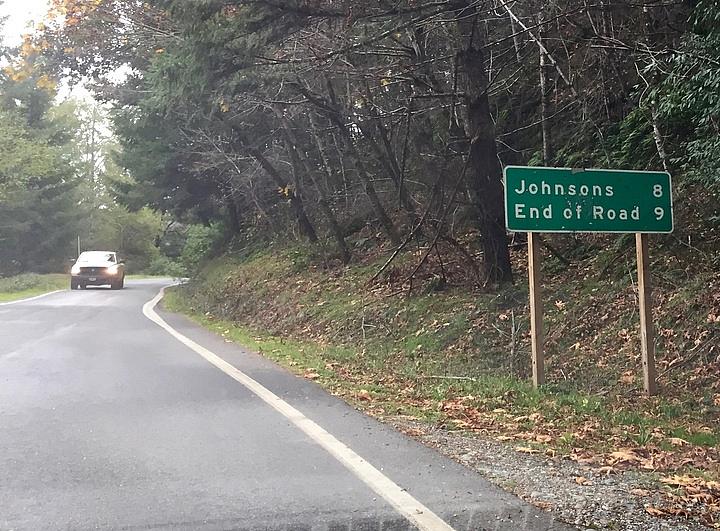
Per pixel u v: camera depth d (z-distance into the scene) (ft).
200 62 35.86
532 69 51.31
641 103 38.96
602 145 43.65
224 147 80.23
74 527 14.83
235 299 69.26
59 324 55.06
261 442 21.33
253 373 33.65
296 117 72.84
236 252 94.63
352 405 26.76
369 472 18.39
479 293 43.83
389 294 50.88
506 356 36.24
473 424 24.18
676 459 20.18
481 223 43.86
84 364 35.81
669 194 30.50
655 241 39.40
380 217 60.44
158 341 45.52
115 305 74.49
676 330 32.07
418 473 18.31
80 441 21.48
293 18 36.50
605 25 42.80
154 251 236.84
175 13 34.09
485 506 15.87
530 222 29.14
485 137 42.57
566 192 29.58
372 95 57.62
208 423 23.67
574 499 16.33
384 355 40.78
